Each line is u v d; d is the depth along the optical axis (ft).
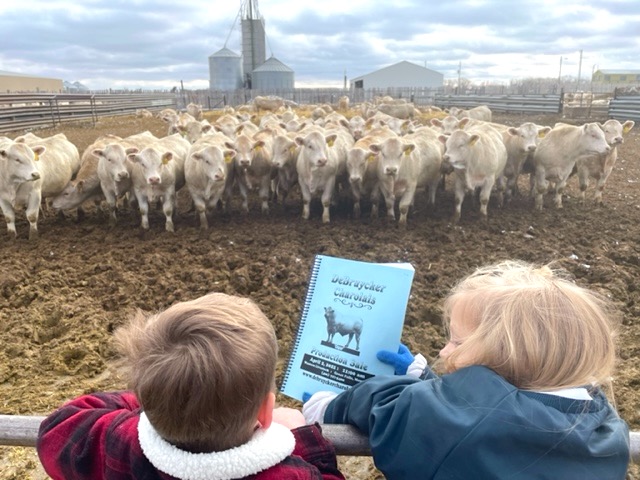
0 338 17.30
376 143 31.09
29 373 15.65
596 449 4.83
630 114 80.74
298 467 4.80
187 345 4.36
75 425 5.35
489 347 5.15
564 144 31.91
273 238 27.25
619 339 17.04
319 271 7.26
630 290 20.98
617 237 27.32
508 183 35.17
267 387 4.62
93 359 16.16
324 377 7.14
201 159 28.68
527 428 4.74
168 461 4.41
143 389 4.35
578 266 22.76
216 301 4.89
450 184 41.37
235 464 4.40
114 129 85.35
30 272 23.13
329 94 178.40
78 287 21.61
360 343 6.97
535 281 5.48
